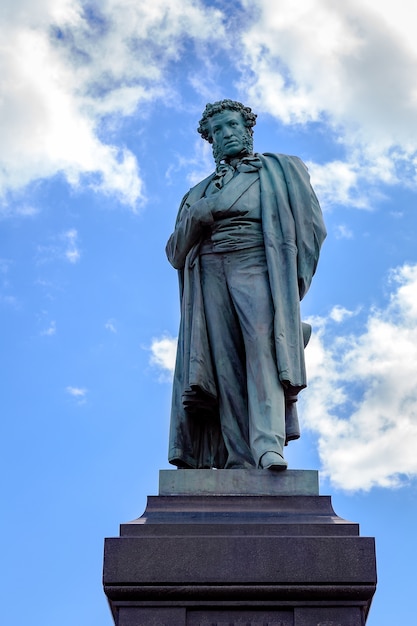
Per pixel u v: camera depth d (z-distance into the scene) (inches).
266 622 474.6
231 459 555.2
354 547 483.5
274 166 604.4
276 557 481.7
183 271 601.0
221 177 608.4
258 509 507.8
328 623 472.1
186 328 579.8
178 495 516.1
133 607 478.9
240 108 630.5
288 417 565.9
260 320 561.0
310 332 585.6
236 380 568.1
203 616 476.7
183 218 601.9
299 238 582.9
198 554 483.5
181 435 569.0
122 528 495.8
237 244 581.3
